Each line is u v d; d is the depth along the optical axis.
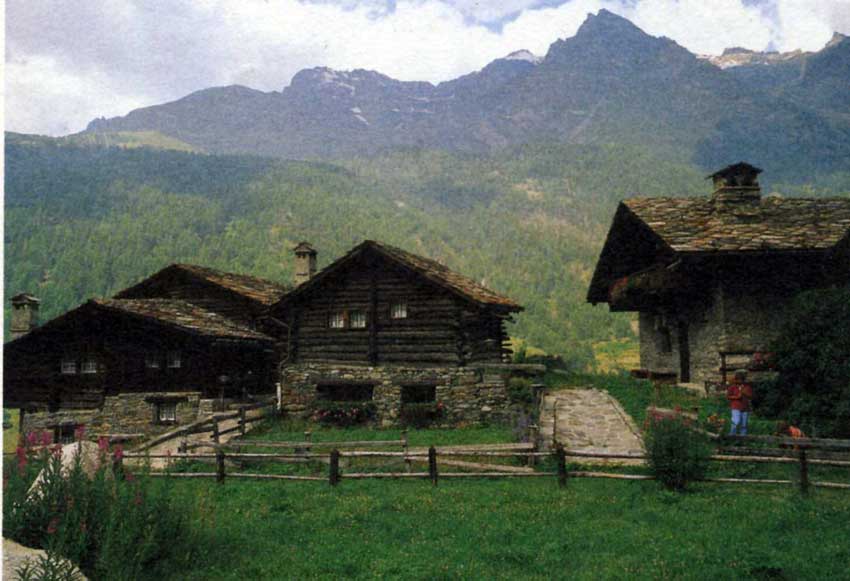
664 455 11.87
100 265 146.50
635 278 24.38
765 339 20.20
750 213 21.30
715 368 21.08
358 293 23.48
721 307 20.50
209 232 183.75
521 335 135.75
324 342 23.67
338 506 11.22
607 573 7.82
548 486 12.36
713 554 8.30
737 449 12.39
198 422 17.91
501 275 181.25
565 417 19.39
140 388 23.91
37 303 31.19
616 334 141.75
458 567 8.13
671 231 20.56
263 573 8.09
